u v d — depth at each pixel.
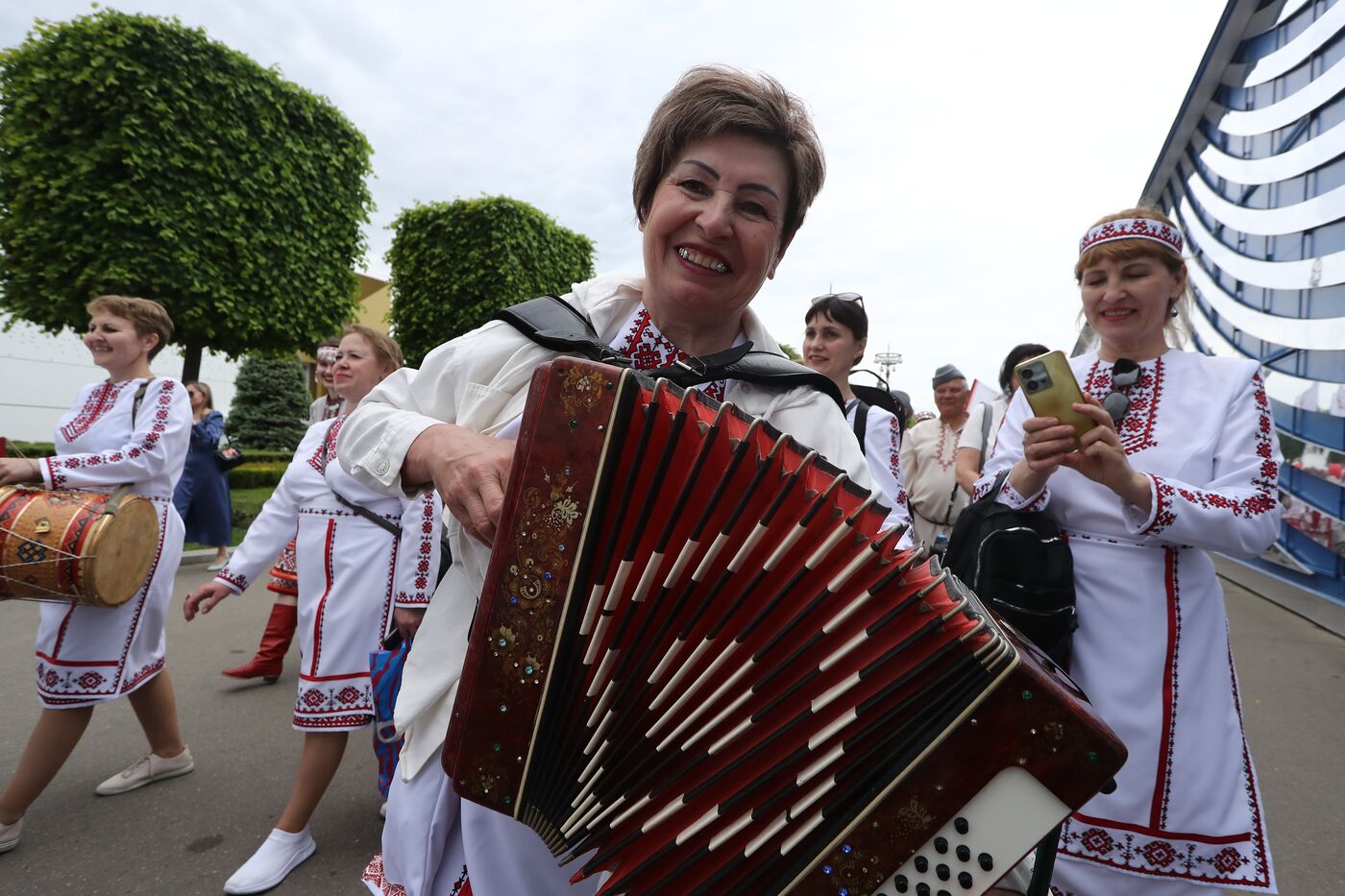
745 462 0.88
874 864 0.82
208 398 6.55
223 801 2.89
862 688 0.83
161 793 2.94
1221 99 8.86
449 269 15.10
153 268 8.71
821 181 1.21
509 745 0.93
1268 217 7.71
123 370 2.85
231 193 9.27
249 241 9.52
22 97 8.48
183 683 4.19
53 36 8.49
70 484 2.54
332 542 2.45
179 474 2.83
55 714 2.54
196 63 8.99
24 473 2.46
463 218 14.94
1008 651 0.79
